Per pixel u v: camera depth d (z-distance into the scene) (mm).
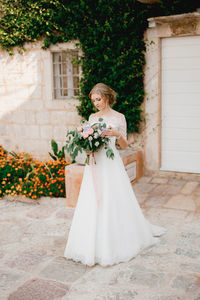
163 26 5348
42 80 6469
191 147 5688
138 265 3102
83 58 5910
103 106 3160
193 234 3695
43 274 3045
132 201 3326
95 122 3211
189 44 5383
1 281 2955
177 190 5172
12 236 3906
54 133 6590
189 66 5453
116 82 5656
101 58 5727
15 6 6184
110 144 3170
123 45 5523
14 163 6281
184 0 5164
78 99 6117
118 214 3160
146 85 5672
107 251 3066
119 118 3188
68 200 4781
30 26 6199
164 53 5574
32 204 5000
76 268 3129
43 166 6016
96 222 3096
